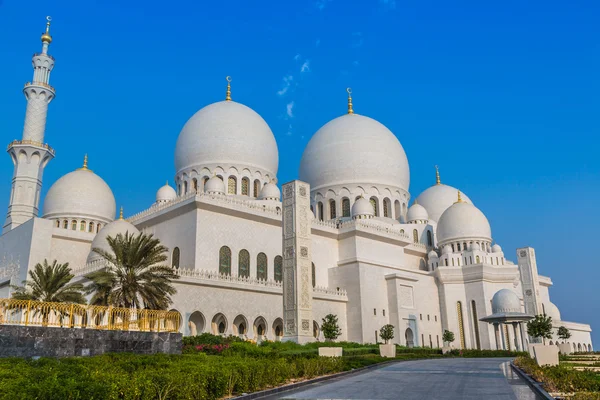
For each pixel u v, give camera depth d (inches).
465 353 2591.0
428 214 4284.0
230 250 2753.4
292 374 1144.8
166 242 2849.4
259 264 2886.3
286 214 2374.5
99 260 2534.5
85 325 1370.6
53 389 592.1
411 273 3363.7
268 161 3496.6
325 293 2910.9
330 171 3742.6
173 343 1456.7
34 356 1213.7
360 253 3186.5
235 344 1779.0
